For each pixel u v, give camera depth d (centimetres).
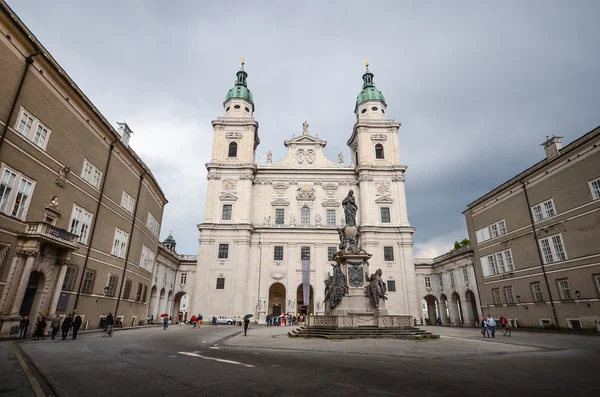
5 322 1848
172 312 5788
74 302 2533
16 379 848
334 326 2258
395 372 997
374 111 6128
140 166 3594
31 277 2148
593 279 2961
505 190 4088
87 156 2689
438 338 2158
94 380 866
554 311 3338
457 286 5178
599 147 2944
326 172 5747
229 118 5834
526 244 3744
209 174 5497
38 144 2159
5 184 1909
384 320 2220
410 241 5250
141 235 3762
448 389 786
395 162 5703
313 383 841
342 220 5506
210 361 1191
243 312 4844
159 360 1201
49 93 2247
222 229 5188
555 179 3391
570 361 1266
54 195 2303
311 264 5184
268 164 5903
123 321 3350
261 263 5184
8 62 1923
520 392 761
